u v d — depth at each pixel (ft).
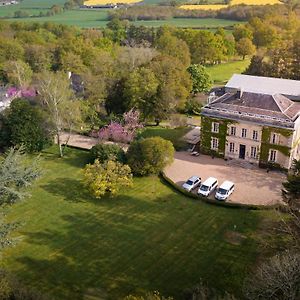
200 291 132.87
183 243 182.09
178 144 282.15
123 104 324.19
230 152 264.52
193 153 273.33
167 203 214.90
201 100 374.43
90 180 221.46
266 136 247.91
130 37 618.44
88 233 189.47
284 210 189.06
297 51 437.99
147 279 160.45
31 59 445.37
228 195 219.00
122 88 328.49
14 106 275.18
